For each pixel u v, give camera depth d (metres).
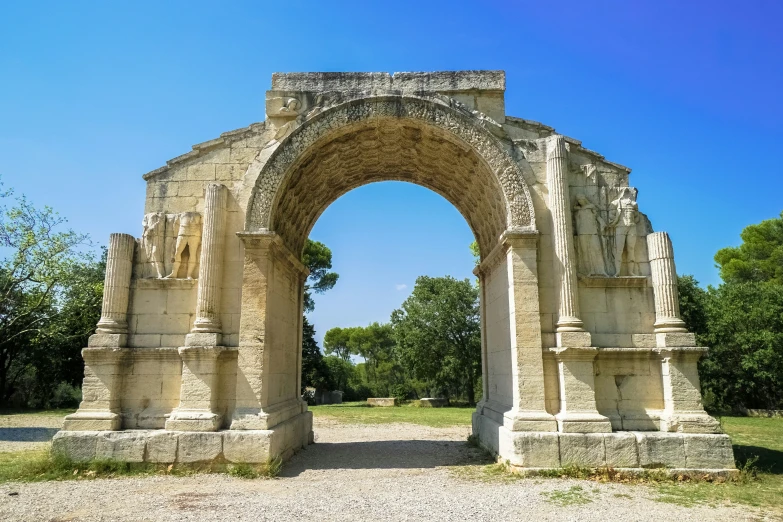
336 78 15.44
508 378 14.80
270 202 14.33
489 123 15.06
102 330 13.55
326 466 13.96
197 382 13.05
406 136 16.05
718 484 11.64
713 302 38.12
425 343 47.84
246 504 9.50
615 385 13.48
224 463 12.46
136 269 14.39
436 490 10.88
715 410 38.31
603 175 14.93
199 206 14.69
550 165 14.59
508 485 11.34
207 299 13.60
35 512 9.02
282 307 15.91
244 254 14.07
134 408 13.41
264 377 13.39
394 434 21.52
